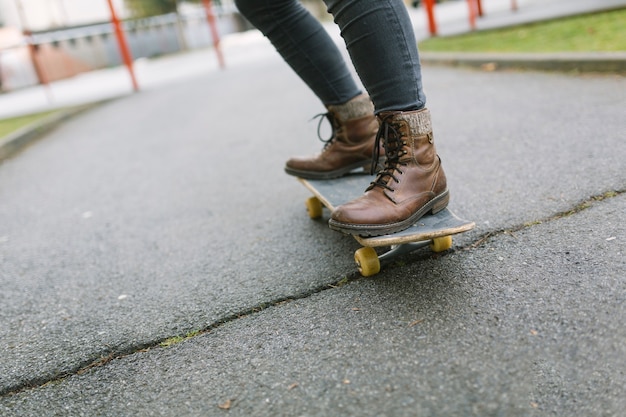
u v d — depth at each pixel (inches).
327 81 71.4
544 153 88.9
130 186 123.0
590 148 86.4
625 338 42.1
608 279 49.9
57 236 96.7
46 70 554.3
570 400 37.5
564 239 59.1
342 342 48.3
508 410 37.4
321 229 77.0
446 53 215.8
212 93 259.4
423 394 40.1
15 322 65.3
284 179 106.5
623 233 57.6
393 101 56.0
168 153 150.9
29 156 185.5
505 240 61.7
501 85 152.1
